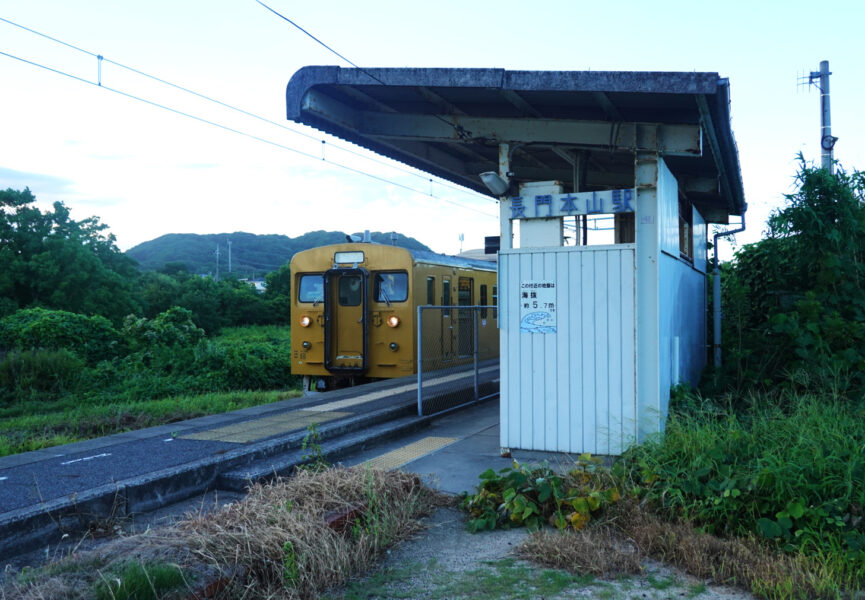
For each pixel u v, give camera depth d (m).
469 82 6.61
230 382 17.25
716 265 12.09
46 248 37.22
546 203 7.10
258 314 51.56
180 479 6.14
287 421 8.67
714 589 4.13
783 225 9.91
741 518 4.91
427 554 4.81
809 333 9.05
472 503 5.59
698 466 5.35
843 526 4.52
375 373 13.68
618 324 6.73
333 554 4.34
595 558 4.46
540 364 7.05
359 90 7.46
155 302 47.53
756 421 6.29
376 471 5.71
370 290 13.73
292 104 7.26
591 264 6.84
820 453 5.07
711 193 9.77
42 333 18.62
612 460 6.59
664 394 6.97
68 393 15.68
